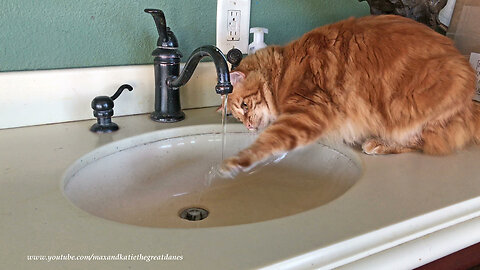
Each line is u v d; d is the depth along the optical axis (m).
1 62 0.87
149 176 0.91
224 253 0.46
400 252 0.54
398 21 0.97
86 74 0.94
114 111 1.01
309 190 0.91
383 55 0.91
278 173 1.00
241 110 1.05
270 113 1.09
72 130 0.91
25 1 0.86
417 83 0.88
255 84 1.06
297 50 1.02
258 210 0.87
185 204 0.91
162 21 0.89
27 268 0.43
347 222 0.54
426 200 0.62
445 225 0.59
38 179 0.66
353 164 0.85
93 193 0.78
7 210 0.56
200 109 1.12
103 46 0.97
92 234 0.50
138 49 1.01
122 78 0.99
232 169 0.75
